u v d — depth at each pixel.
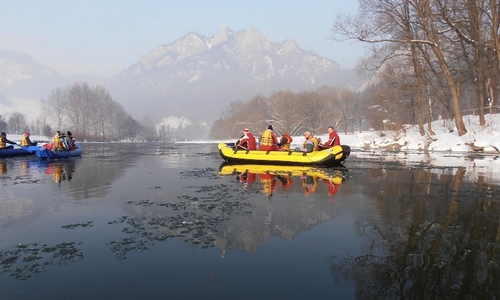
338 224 5.75
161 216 6.25
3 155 20.03
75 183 10.16
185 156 22.05
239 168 13.93
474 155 20.41
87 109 77.56
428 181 10.30
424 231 5.34
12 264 4.13
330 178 10.95
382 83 45.66
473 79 29.00
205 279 3.77
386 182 10.12
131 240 4.98
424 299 3.34
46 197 8.04
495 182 10.09
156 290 3.53
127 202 7.45
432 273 3.89
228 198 7.83
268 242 4.92
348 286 3.61
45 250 4.59
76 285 3.62
